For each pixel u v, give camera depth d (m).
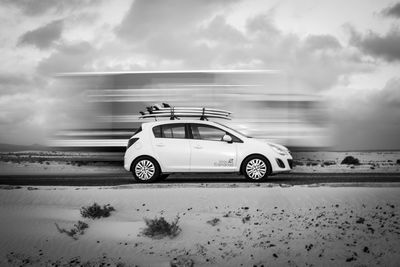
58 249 7.69
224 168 13.17
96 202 10.13
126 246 7.77
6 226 8.71
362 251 6.96
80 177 17.50
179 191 10.63
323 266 6.57
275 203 9.56
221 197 10.05
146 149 13.34
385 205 9.13
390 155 101.88
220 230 8.22
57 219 9.12
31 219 9.12
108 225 8.73
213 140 13.37
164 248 7.65
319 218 8.56
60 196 10.72
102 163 32.59
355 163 37.19
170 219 8.84
